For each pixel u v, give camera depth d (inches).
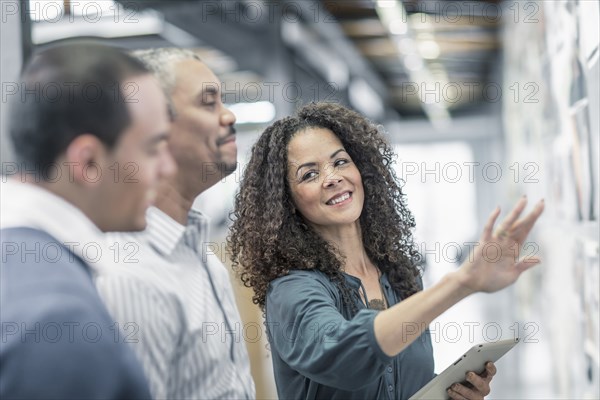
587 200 111.2
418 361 66.6
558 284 161.9
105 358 33.9
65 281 34.6
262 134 70.1
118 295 39.8
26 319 32.6
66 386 32.4
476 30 406.3
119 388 34.4
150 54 52.5
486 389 60.9
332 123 69.9
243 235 69.6
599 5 89.7
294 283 62.4
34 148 36.2
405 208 75.3
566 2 124.3
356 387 53.2
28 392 31.8
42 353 32.2
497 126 492.4
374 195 72.1
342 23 396.5
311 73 431.8
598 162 98.0
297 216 68.5
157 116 38.8
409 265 74.1
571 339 140.1
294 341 57.6
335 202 66.4
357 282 67.2
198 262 49.9
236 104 382.9
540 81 186.2
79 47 37.2
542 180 194.1
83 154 36.2
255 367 151.0
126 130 37.1
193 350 44.4
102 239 38.9
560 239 154.4
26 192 37.1
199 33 268.4
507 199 371.9
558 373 169.2
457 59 490.9
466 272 48.9
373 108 610.5
